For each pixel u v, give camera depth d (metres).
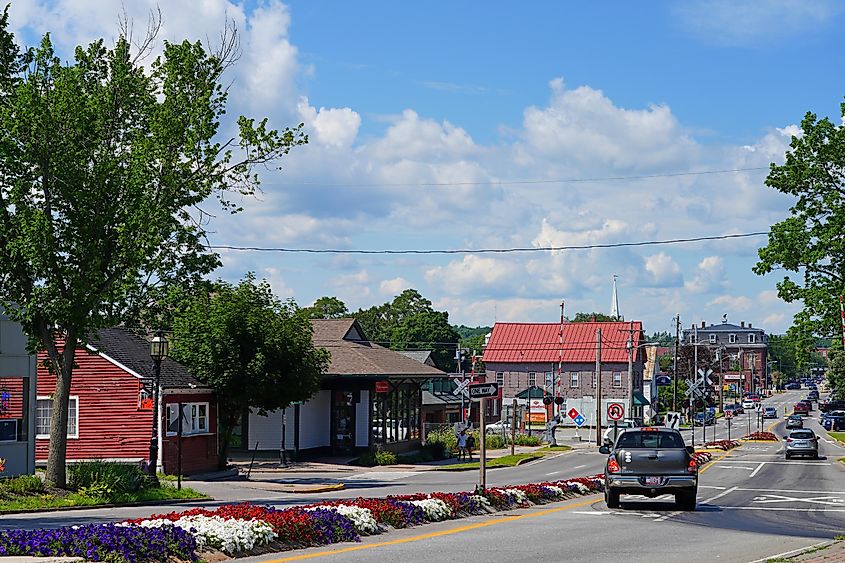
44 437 37.81
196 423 40.28
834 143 48.59
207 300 42.19
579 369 104.50
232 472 40.78
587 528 19.86
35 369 31.14
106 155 27.73
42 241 25.91
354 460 49.06
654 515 23.25
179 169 28.08
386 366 53.53
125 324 29.19
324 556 14.74
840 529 20.94
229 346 40.94
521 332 108.94
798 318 49.22
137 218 26.67
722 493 31.95
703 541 17.89
